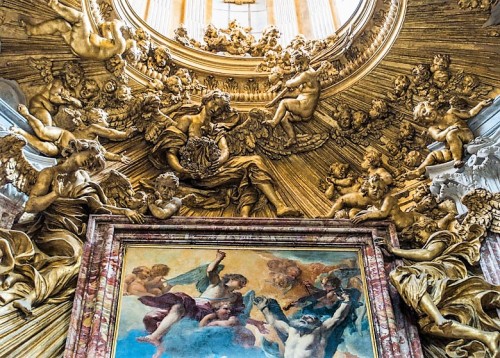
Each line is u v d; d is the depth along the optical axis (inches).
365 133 230.1
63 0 208.5
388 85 227.0
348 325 172.6
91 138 210.5
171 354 162.7
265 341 167.5
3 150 179.8
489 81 211.0
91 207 192.4
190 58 246.2
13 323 155.7
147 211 196.7
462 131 204.5
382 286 178.2
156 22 259.9
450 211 199.6
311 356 164.6
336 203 210.5
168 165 224.7
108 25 217.2
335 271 186.4
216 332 168.6
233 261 187.2
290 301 178.2
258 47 259.3
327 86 236.5
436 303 167.6
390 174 220.7
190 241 189.3
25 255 170.9
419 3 213.0
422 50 219.8
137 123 223.6
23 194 184.9
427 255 183.6
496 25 209.5
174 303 175.3
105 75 218.1
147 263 184.7
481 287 170.7
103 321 165.6
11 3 199.9
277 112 231.6
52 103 208.4
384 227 195.8
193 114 231.3
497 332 157.2
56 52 210.2
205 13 293.1
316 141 233.0
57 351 159.0
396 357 161.3
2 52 202.2
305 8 293.9
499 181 190.5
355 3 257.6
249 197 221.6
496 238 183.2
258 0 309.7
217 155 223.0
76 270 175.6
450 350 160.7
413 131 222.7
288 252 190.4
